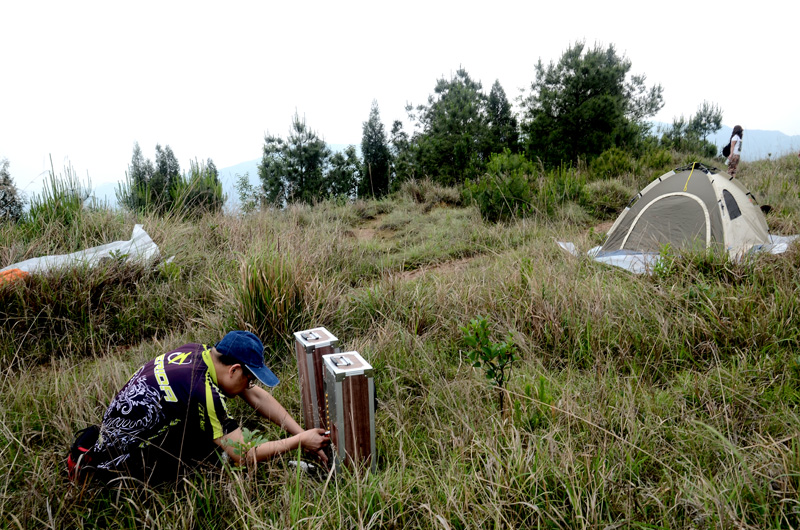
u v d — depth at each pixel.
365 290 4.79
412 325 4.09
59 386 3.25
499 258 6.04
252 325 3.94
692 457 2.32
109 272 4.95
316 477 2.47
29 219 6.39
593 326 3.68
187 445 2.34
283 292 4.01
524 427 2.64
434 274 5.43
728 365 3.15
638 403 2.78
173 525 2.05
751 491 1.96
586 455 2.15
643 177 11.18
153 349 3.92
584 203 9.08
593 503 1.89
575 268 5.09
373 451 2.39
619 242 6.09
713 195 5.41
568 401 2.70
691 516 1.96
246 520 2.07
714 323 3.47
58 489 2.25
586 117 13.17
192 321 4.49
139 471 2.25
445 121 16.56
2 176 7.78
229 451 2.31
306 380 2.69
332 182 18.95
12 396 3.18
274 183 17.41
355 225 9.45
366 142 23.33
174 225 7.10
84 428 2.59
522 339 3.62
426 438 2.72
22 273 4.54
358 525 1.92
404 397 3.22
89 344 4.21
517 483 2.09
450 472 2.24
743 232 5.23
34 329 4.21
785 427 2.44
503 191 8.53
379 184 19.47
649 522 1.95
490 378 2.74
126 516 2.10
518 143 16.61
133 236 6.16
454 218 8.73
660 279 4.27
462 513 1.98
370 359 3.59
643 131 19.31
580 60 13.61
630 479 2.13
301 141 18.05
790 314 3.49
